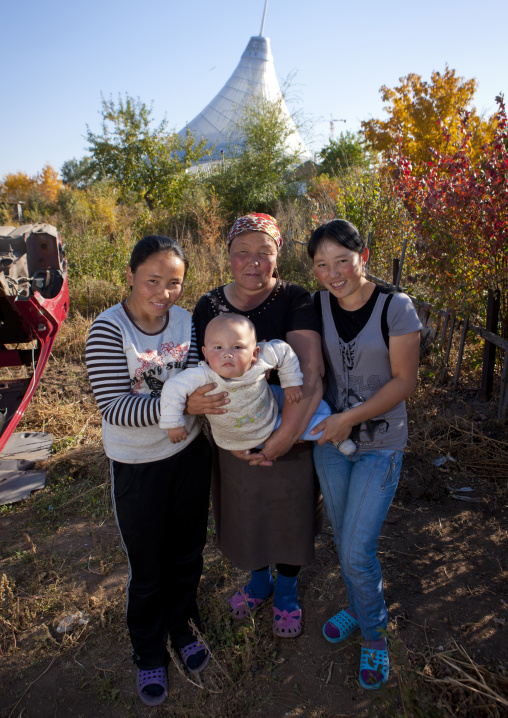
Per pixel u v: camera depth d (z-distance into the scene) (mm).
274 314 2213
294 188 17172
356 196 7984
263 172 17047
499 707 2094
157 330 2066
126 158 19250
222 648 2438
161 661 2303
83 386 5516
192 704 2207
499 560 2961
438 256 4762
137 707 2223
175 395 1900
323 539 3256
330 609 2709
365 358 2113
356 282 2088
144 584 2174
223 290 2312
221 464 2322
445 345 5113
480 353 4801
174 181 19094
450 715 2076
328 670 2350
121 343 1998
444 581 2836
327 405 2234
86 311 7762
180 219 14109
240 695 2234
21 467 4055
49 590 2867
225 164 17719
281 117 17500
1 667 2430
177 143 19750
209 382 1928
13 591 2865
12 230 4996
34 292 4062
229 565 3021
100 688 2293
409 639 2475
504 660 2342
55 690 2311
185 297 7996
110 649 2516
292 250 9742
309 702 2205
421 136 15906
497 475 3715
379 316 2064
